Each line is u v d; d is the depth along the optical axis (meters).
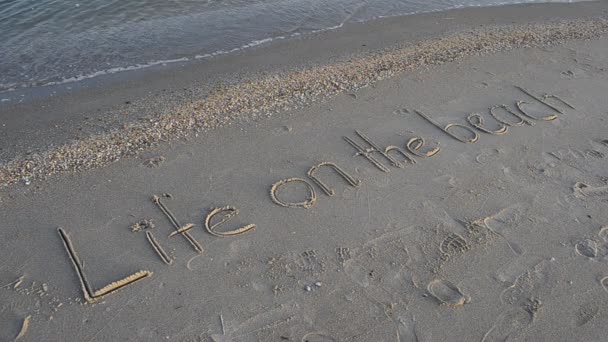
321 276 1.37
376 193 1.65
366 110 2.06
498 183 1.72
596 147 1.92
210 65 2.43
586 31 2.88
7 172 1.66
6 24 2.62
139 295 1.30
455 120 2.03
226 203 1.58
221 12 2.97
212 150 1.80
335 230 1.51
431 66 2.41
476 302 1.32
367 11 3.13
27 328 1.21
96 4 2.89
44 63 2.37
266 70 2.39
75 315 1.24
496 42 2.69
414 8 3.22
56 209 1.53
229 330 1.22
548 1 3.46
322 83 2.23
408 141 1.89
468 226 1.54
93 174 1.68
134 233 1.47
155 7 2.94
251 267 1.39
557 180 1.75
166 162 1.74
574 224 1.57
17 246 1.41
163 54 2.51
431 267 1.41
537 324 1.27
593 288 1.37
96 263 1.37
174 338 1.20
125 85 2.24
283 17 2.98
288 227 1.51
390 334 1.23
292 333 1.22
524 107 2.13
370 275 1.38
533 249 1.48
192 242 1.45
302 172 1.72
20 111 2.03
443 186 1.70
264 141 1.86
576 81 2.34
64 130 1.91
